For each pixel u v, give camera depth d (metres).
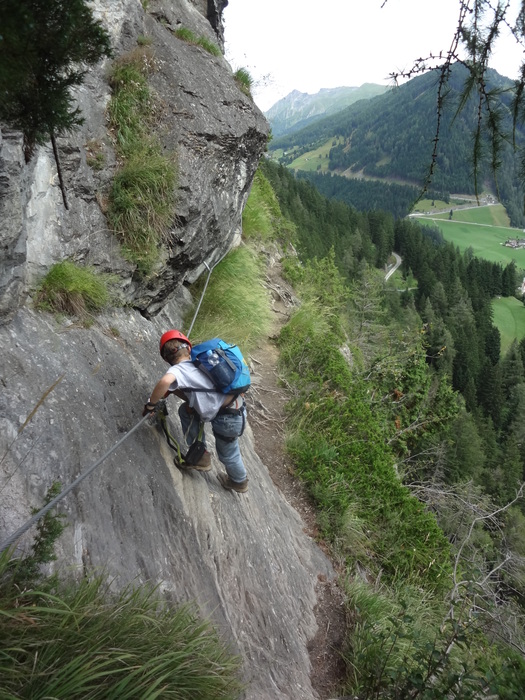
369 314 21.58
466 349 68.06
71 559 2.57
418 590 5.98
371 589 5.54
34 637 2.05
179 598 3.08
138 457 3.51
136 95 5.24
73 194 4.31
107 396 3.64
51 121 2.14
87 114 4.75
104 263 4.52
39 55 1.87
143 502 3.29
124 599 2.59
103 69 5.08
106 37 1.99
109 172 4.77
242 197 7.05
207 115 5.89
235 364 3.66
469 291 103.19
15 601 2.08
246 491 4.57
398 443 11.13
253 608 3.83
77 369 3.52
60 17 1.79
